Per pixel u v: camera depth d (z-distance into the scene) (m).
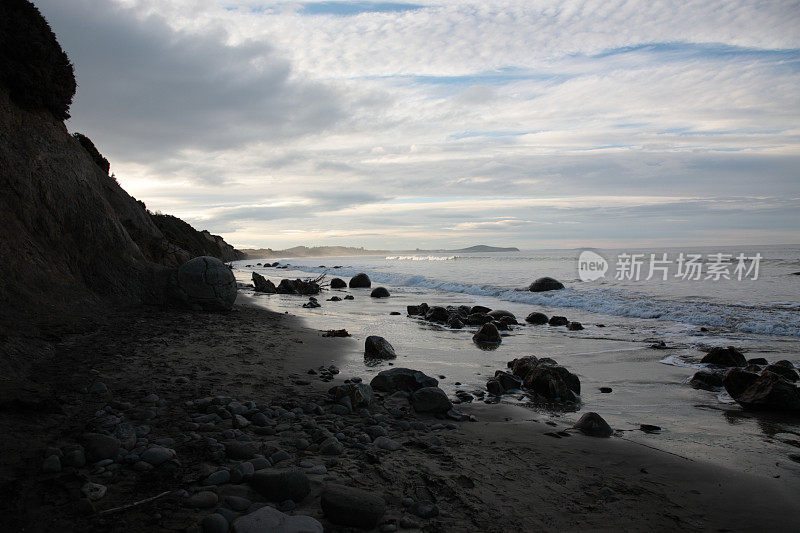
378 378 7.36
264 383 7.02
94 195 13.32
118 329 9.55
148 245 19.12
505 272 37.50
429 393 6.34
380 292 24.03
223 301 14.05
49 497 3.26
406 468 4.28
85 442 4.09
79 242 12.28
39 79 13.00
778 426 5.89
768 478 4.38
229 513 3.15
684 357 9.72
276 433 4.88
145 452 3.99
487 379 8.25
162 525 3.04
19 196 11.08
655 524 3.53
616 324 14.15
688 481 4.30
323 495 3.38
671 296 19.48
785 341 11.16
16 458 3.75
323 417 5.59
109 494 3.39
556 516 3.58
